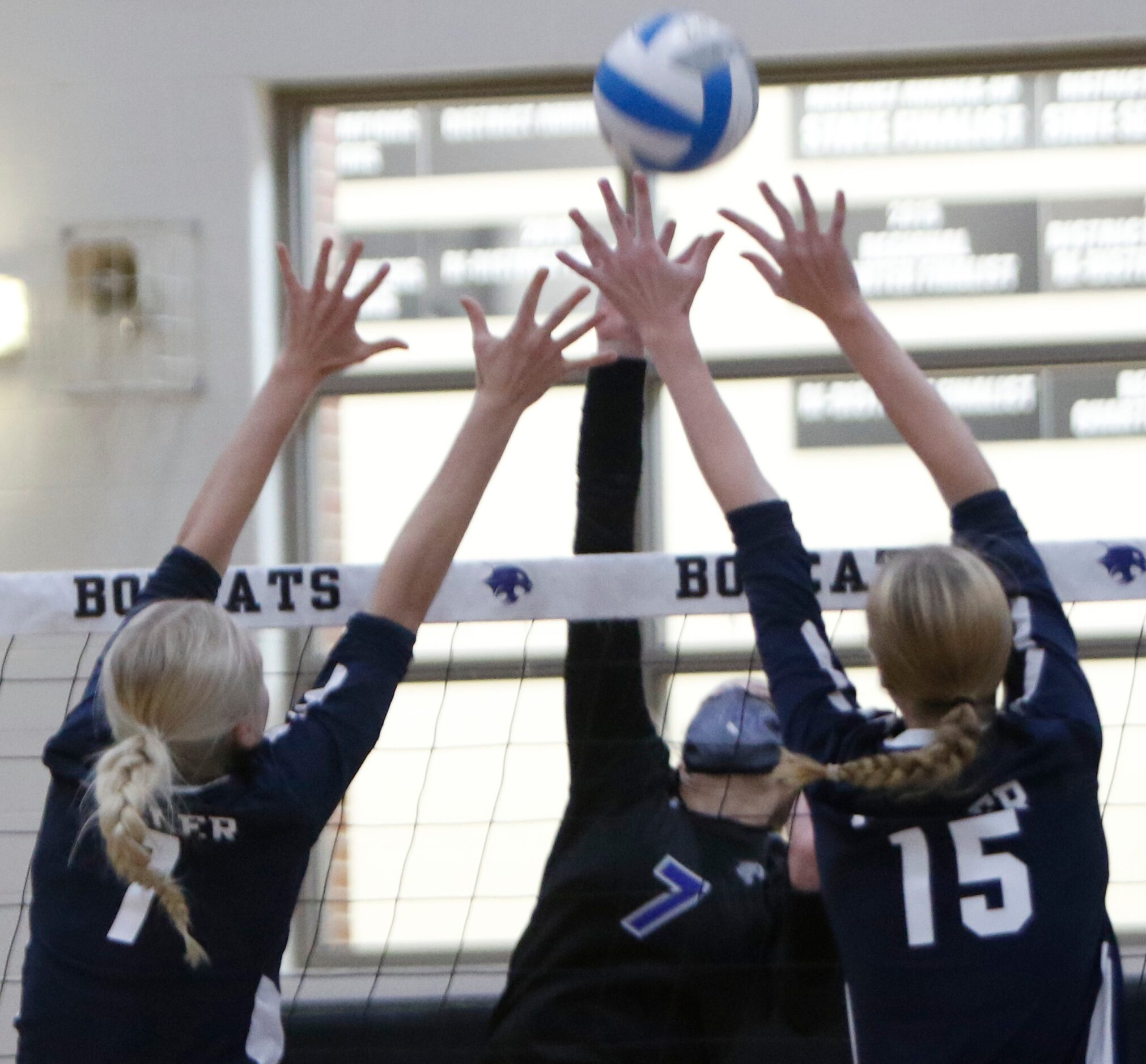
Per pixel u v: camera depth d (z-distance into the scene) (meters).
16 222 16.42
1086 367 16.59
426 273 16.95
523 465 16.84
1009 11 15.98
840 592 8.03
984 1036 5.75
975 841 5.97
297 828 6.27
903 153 16.67
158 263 16.23
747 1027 7.96
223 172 16.31
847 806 6.14
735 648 14.66
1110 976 6.11
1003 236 16.64
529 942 8.13
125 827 5.70
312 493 16.88
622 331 8.01
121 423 16.30
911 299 16.77
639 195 7.20
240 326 16.27
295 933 13.43
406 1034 10.02
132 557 16.25
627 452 8.05
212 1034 6.21
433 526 6.88
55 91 16.44
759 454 16.66
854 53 16.30
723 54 9.07
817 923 7.96
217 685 6.02
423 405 16.91
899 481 16.52
